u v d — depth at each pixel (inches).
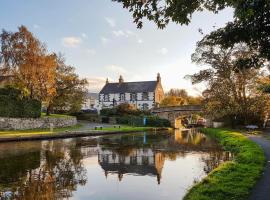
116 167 724.0
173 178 605.6
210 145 1228.5
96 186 539.2
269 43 357.4
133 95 4037.9
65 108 2719.0
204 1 361.7
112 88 4234.7
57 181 572.1
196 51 1974.7
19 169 671.1
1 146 1068.5
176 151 1032.2
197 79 2023.9
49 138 1396.4
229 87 1903.3
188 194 410.6
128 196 481.1
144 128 2405.3
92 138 1530.5
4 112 1598.2
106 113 3058.6
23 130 1657.2
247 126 1887.3
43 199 458.3
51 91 1930.4
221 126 2443.4
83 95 2596.0
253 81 1833.2
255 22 338.3
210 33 395.9
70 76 2416.3
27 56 1760.6
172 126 3029.0
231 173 495.5
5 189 509.0
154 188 525.7
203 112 2393.0
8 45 1760.6
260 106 1897.1
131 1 339.3
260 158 639.1
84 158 853.8
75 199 463.8
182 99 4178.2
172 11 349.7
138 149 1086.4
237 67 414.0
